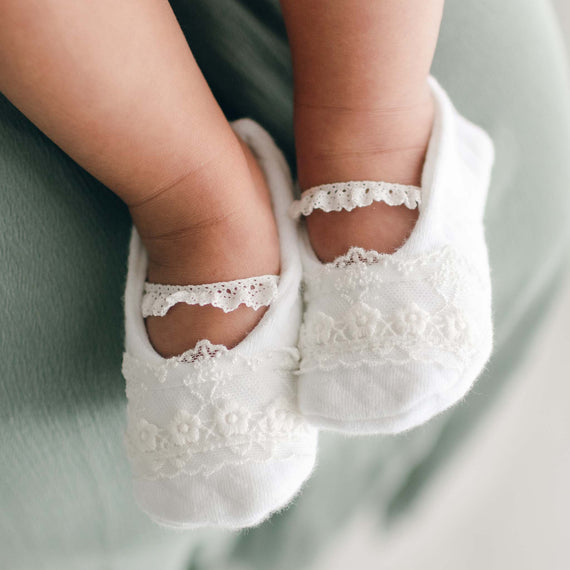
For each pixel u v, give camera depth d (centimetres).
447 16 76
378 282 58
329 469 87
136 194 58
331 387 56
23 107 50
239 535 87
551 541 114
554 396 118
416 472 98
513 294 90
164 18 52
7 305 62
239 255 59
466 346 56
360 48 57
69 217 64
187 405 56
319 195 61
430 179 60
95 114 50
